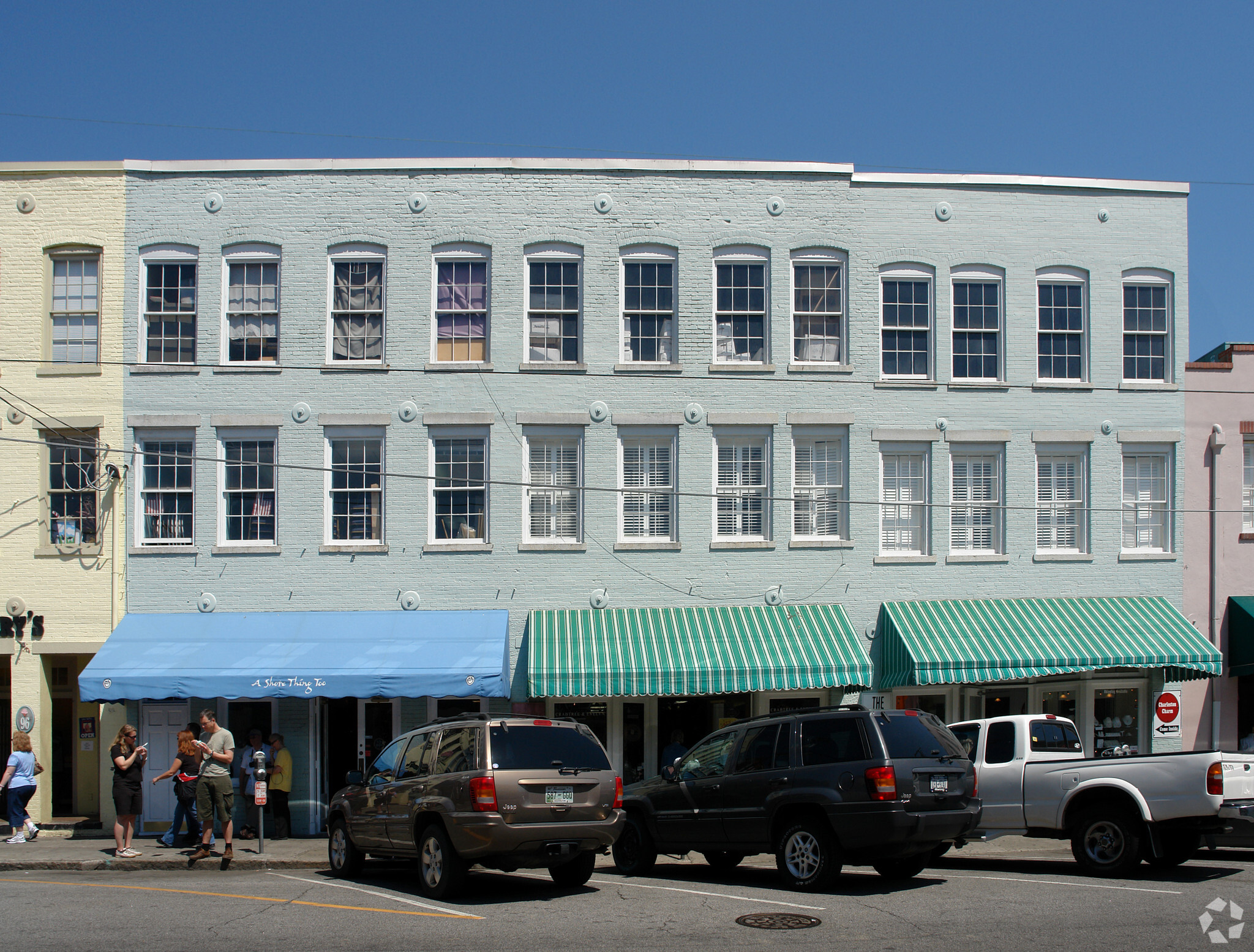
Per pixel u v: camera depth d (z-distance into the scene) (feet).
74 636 65.57
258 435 67.36
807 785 40.50
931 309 70.28
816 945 30.99
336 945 31.63
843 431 68.85
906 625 66.08
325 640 63.36
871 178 70.23
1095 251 71.51
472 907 37.96
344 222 68.28
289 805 64.08
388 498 66.74
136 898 40.73
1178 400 71.61
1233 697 70.13
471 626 64.64
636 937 32.42
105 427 66.74
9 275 67.67
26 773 60.49
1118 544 70.23
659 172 69.26
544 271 68.85
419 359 67.56
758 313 69.31
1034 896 37.91
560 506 67.72
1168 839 44.29
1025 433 70.03
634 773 66.59
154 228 68.03
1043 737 46.26
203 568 66.13
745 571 67.46
